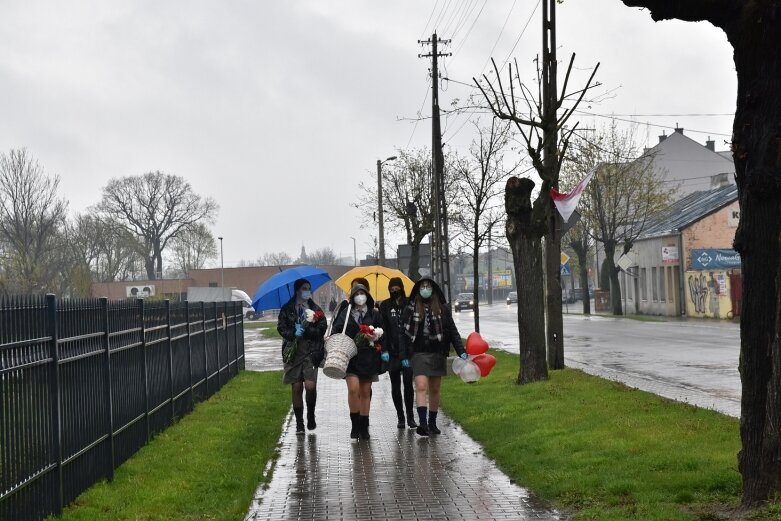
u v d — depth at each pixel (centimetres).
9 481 727
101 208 10862
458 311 9081
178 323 1565
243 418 1533
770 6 706
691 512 741
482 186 2864
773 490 712
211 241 11525
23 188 7762
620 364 2316
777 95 716
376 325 1298
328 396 1888
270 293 1445
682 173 7806
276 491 962
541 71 1878
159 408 1353
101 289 10325
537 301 1791
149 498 899
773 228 721
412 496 912
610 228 6069
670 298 6116
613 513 758
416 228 4484
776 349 713
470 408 1516
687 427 1107
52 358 836
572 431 1166
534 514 809
